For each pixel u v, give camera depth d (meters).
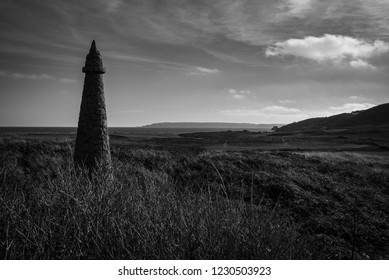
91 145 7.18
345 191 13.97
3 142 16.64
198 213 4.06
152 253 3.17
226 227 3.73
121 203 3.92
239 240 3.57
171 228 3.52
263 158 19.41
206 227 3.71
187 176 12.69
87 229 3.20
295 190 12.58
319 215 10.30
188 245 3.29
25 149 14.14
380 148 47.72
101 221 3.33
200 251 3.30
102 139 7.33
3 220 3.32
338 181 15.84
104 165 5.46
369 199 13.33
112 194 4.03
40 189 4.40
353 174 17.67
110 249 3.12
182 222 3.74
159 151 18.92
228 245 3.42
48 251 2.94
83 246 3.05
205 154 19.86
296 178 14.82
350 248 7.94
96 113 7.30
